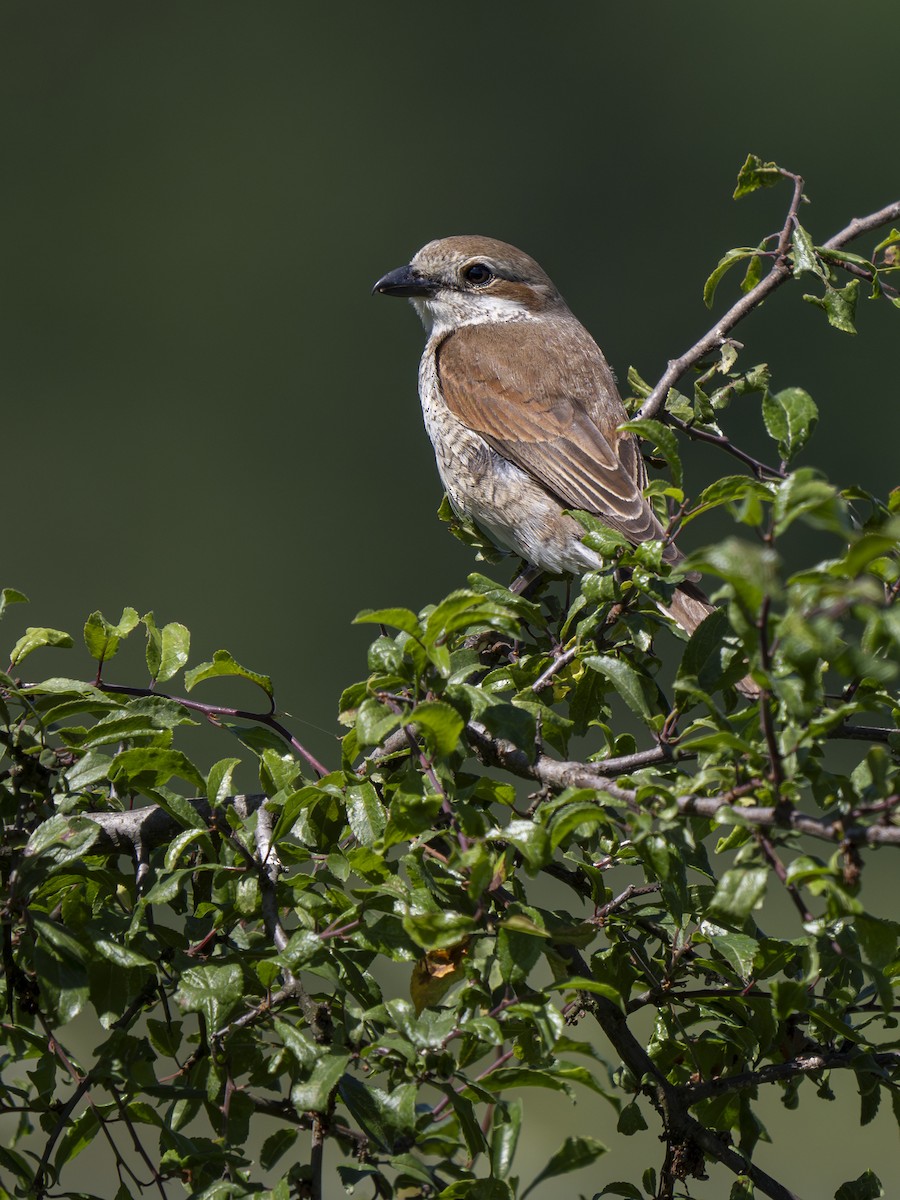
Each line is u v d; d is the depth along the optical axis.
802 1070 5.14
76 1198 4.61
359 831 4.71
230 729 5.52
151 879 5.09
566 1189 9.91
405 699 4.46
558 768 5.00
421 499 30.86
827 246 7.53
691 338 31.83
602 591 5.37
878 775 3.75
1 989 4.95
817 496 3.50
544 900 15.94
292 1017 4.74
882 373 28.56
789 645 3.58
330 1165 9.24
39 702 5.17
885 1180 11.49
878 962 3.84
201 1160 4.42
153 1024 4.90
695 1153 5.21
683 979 5.53
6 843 4.67
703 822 4.99
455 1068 4.14
